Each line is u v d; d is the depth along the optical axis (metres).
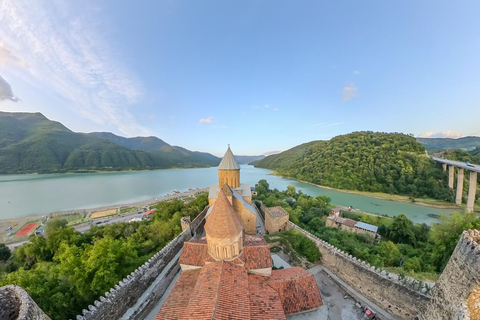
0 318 8.31
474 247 11.52
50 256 37.84
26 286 18.09
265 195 80.56
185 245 22.20
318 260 28.02
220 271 16.92
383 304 19.16
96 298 20.16
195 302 14.23
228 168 40.06
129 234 46.47
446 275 13.29
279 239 33.72
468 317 10.44
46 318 9.49
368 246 39.50
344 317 19.02
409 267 27.11
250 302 15.34
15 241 59.53
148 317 18.75
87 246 24.88
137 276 19.48
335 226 56.88
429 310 14.58
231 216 19.44
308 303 17.75
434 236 30.61
